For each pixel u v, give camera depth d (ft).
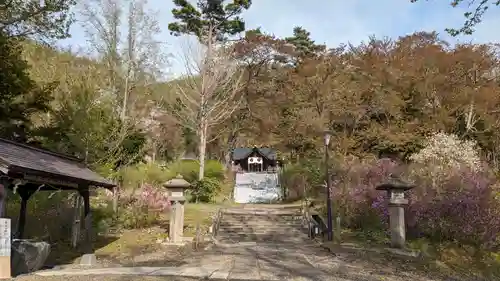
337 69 96.99
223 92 97.30
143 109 73.41
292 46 129.80
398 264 33.88
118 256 35.58
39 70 57.41
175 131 115.44
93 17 73.20
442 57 88.28
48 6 38.47
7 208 42.19
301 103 94.53
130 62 72.90
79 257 34.32
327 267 30.99
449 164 58.39
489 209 41.68
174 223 43.39
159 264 31.22
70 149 50.37
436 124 82.38
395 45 102.58
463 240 41.22
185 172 90.84
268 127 122.93
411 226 44.55
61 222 43.78
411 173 55.26
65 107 50.24
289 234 54.39
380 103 87.56
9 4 37.99
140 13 77.30
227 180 108.68
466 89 83.97
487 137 85.05
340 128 91.71
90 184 31.91
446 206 42.50
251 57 124.36
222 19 103.14
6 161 22.22
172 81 94.32
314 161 81.15
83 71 61.41
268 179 108.99
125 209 52.21
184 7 98.73
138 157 63.16
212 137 124.16
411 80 88.79
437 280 29.01
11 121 47.16
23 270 25.26
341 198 54.75
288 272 28.35
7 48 43.16
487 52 88.89
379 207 47.62
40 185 33.22
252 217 62.64
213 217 58.29
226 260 33.35
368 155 82.12
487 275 33.99
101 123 51.39
